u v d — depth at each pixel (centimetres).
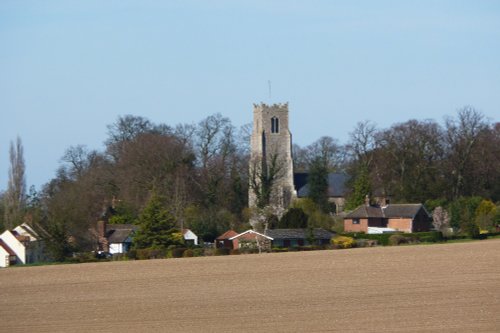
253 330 16388
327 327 16412
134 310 18850
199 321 17375
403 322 16662
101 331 16775
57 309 19375
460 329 15975
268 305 18838
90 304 19888
